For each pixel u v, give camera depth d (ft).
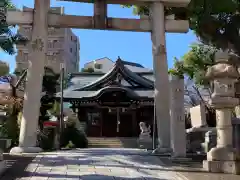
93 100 104.27
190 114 66.59
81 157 38.42
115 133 110.11
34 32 49.65
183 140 37.29
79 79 124.26
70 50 188.96
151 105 107.04
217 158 30.04
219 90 31.24
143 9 63.41
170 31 53.83
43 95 69.77
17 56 149.48
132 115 110.93
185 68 70.08
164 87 50.47
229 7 50.57
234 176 27.27
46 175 25.54
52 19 51.29
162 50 51.26
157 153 46.21
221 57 32.17
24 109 47.19
